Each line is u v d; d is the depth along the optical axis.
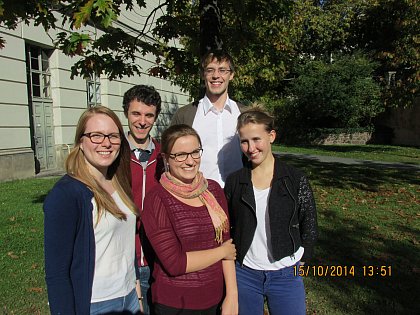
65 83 12.41
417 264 4.57
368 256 4.82
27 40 10.80
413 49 18.38
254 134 2.49
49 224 1.85
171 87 21.17
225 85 3.14
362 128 24.20
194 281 2.25
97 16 3.59
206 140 3.18
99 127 2.04
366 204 7.57
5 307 3.59
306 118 24.72
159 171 2.85
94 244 1.98
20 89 10.53
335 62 23.14
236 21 7.44
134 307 2.24
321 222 6.29
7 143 10.16
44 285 4.02
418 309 3.60
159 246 2.20
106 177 2.25
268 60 7.61
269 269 2.55
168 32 6.87
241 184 2.60
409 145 22.83
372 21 24.03
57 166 12.39
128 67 5.82
